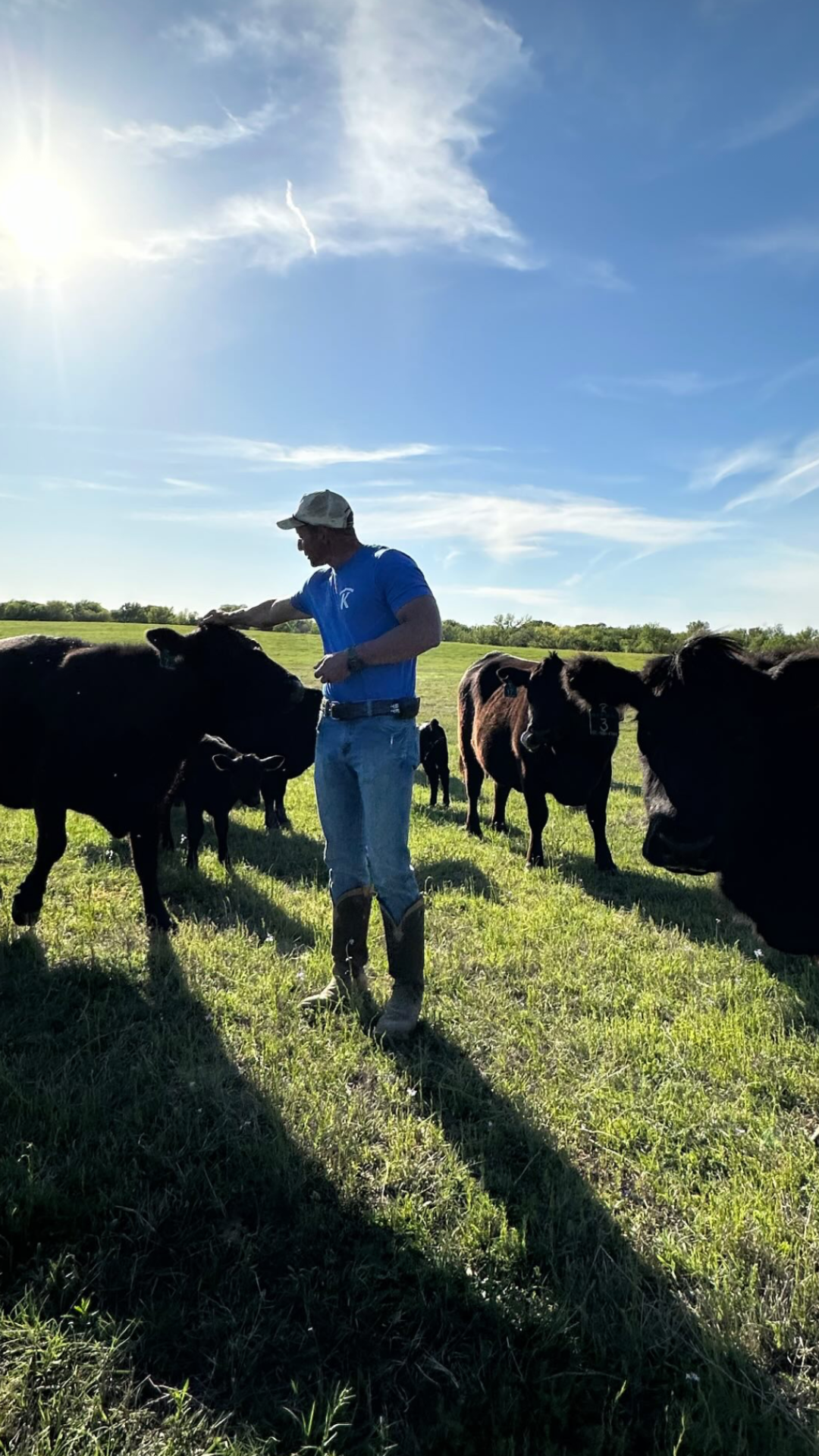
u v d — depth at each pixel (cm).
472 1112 345
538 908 624
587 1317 241
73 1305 235
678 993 482
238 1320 238
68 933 514
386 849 393
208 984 452
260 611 470
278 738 836
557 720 730
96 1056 369
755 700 343
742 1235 278
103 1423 205
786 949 368
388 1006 413
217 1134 315
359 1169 302
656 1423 214
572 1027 427
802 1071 393
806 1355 238
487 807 1176
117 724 505
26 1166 286
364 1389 220
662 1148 329
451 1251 263
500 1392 217
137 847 532
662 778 354
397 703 387
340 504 386
